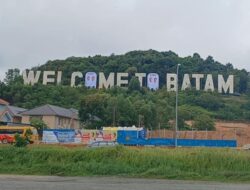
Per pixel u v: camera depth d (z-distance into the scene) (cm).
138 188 2844
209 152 4172
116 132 7819
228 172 3778
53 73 17812
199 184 3266
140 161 4025
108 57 19650
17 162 4147
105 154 4181
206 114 14750
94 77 17288
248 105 16975
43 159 4188
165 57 19525
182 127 13225
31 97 14975
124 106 11988
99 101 11938
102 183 3145
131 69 17900
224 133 9006
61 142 7700
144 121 12300
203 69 19325
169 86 17388
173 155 4075
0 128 7531
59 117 11912
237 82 18900
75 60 19138
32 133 7556
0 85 15575
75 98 15025
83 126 11925
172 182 3362
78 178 3534
